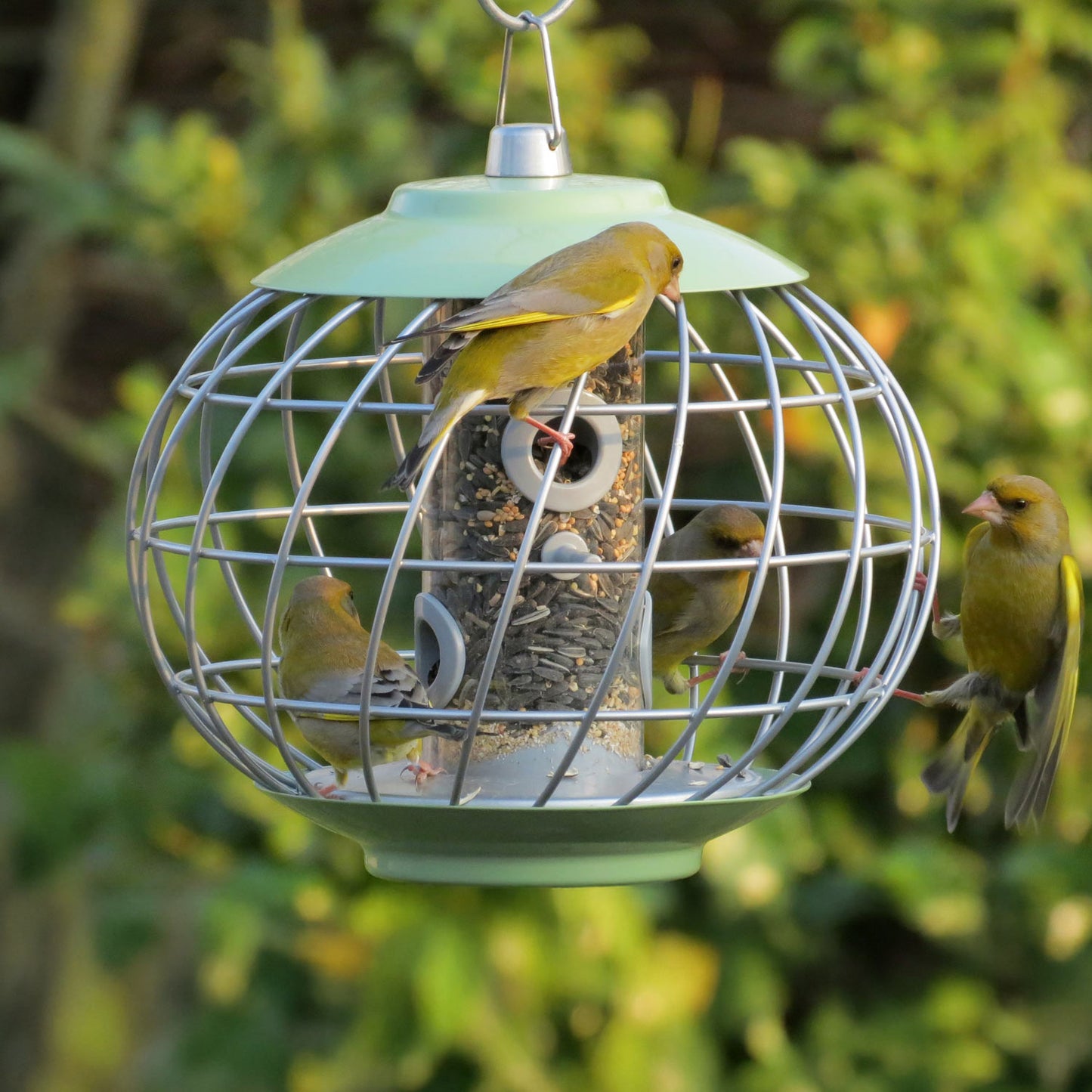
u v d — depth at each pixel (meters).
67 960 17.05
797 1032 14.32
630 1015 12.82
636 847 7.14
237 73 16.14
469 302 8.16
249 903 12.39
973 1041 13.72
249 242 12.83
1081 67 14.49
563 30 13.44
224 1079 14.00
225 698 7.32
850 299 12.55
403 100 13.63
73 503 16.80
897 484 12.46
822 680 12.97
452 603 8.23
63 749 13.78
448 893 12.69
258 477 12.64
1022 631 8.93
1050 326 13.38
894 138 12.89
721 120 15.15
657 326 12.55
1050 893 13.16
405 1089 13.56
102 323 16.78
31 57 17.80
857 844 13.48
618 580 8.30
